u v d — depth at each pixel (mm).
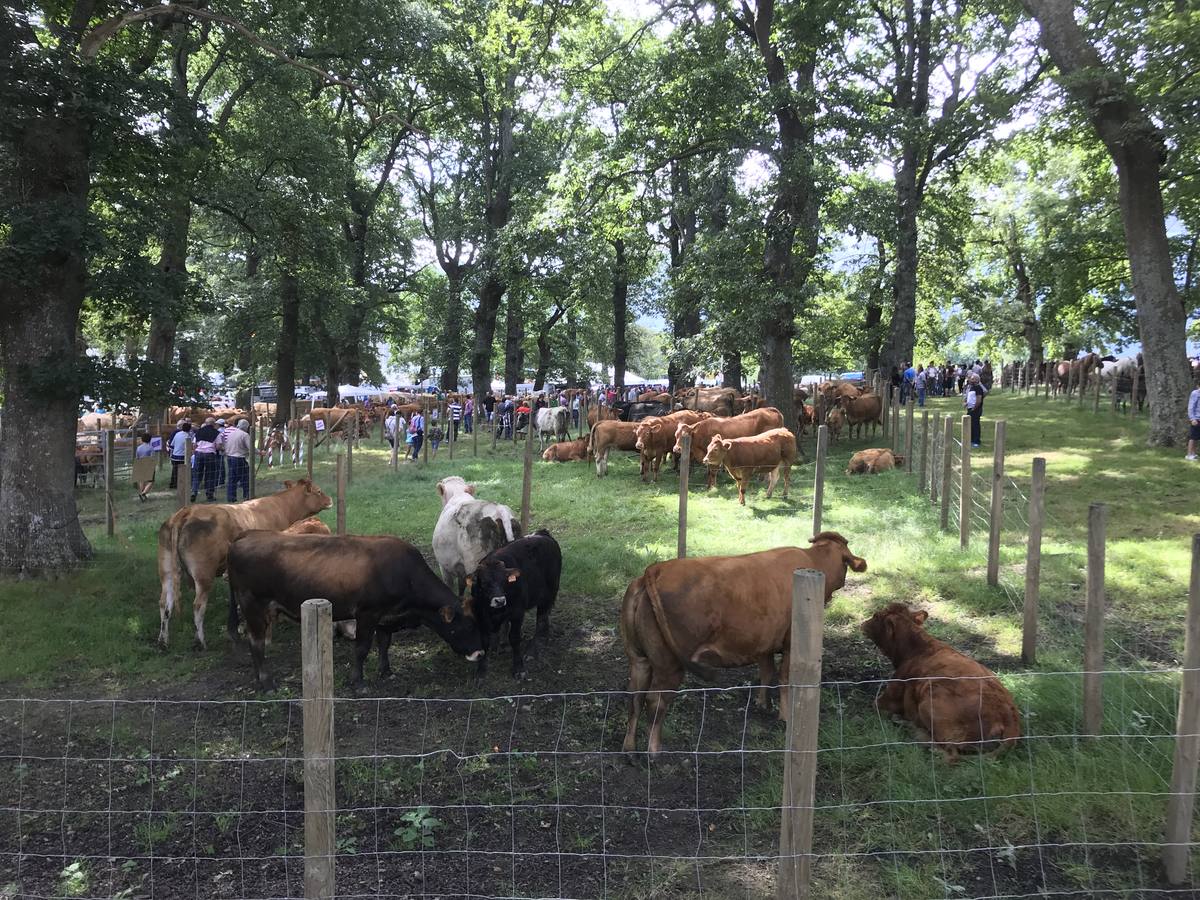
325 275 23453
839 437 22688
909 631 5766
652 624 5145
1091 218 28250
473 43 25047
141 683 6867
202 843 4480
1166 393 15453
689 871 4117
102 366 9664
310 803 3139
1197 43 12797
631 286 45438
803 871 3252
